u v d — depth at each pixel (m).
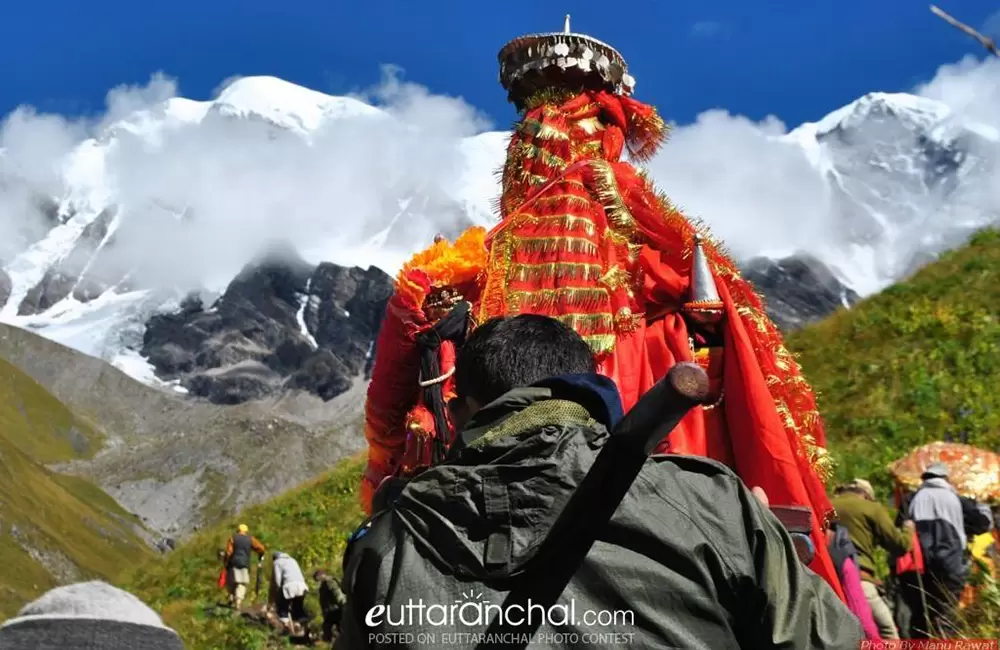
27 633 1.84
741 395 5.13
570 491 2.34
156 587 27.50
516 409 2.52
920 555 8.47
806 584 2.44
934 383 15.92
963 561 8.39
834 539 7.09
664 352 5.40
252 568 27.12
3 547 168.62
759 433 5.04
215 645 20.38
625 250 5.62
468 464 2.46
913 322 18.67
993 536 9.00
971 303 18.84
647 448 2.16
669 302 5.57
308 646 19.86
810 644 2.38
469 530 2.36
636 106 6.14
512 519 2.33
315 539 27.81
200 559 28.38
